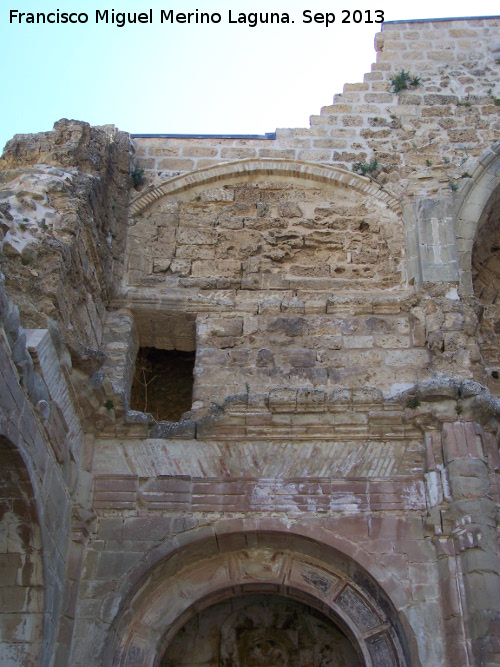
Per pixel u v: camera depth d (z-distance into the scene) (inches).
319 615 488.1
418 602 429.7
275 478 473.1
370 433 485.1
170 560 454.9
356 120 658.2
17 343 381.4
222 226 607.2
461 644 410.6
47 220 480.1
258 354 541.6
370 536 452.4
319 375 530.9
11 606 399.9
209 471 477.1
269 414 490.0
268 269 587.8
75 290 490.0
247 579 461.7
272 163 636.1
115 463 479.5
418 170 630.5
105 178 572.7
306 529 455.2
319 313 561.0
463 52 694.5
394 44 700.7
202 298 568.4
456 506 447.2
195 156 642.2
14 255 442.9
